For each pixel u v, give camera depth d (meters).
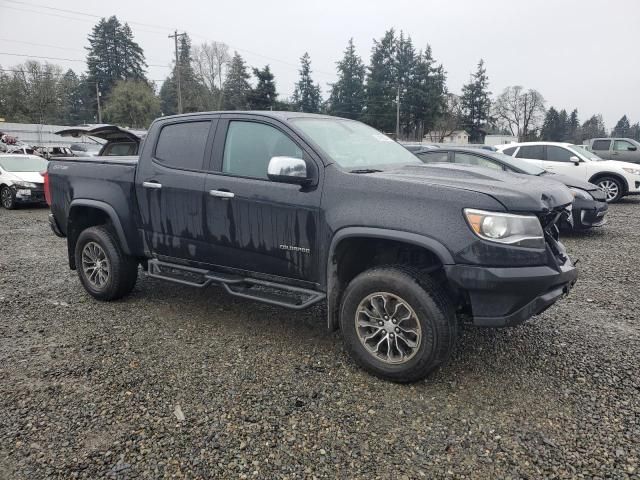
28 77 61.97
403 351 3.39
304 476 2.50
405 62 66.81
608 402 3.16
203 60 76.06
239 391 3.31
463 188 3.14
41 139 48.38
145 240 4.72
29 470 2.53
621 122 126.06
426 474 2.51
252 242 3.95
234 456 2.65
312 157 3.67
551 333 4.29
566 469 2.54
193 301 5.18
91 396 3.25
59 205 5.37
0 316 4.76
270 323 4.55
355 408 3.11
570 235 9.14
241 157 4.07
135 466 2.57
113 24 79.12
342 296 3.66
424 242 3.13
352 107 68.31
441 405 3.14
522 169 8.67
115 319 4.66
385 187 3.33
